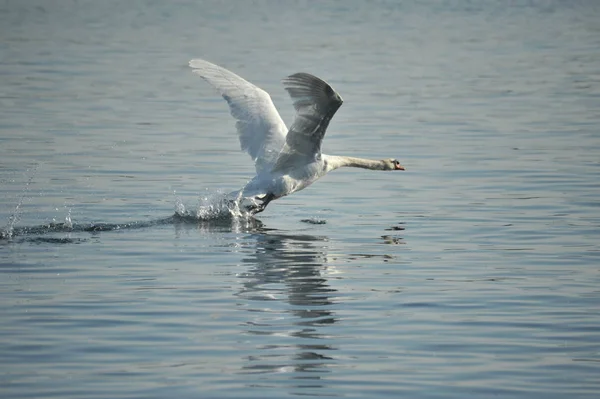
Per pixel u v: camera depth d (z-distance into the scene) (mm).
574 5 65625
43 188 19797
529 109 29594
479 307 12531
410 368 10531
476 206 18422
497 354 10938
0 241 15852
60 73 36906
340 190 20219
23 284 13430
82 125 27078
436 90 33312
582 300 12789
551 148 23891
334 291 13211
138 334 11477
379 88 33625
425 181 20766
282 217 17922
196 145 24625
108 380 10164
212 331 11594
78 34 49406
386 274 14055
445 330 11680
